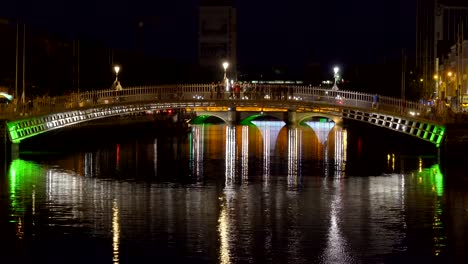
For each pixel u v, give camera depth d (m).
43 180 63.19
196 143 110.38
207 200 54.16
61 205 51.50
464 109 97.44
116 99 88.69
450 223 46.50
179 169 73.50
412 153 90.69
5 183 61.00
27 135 81.88
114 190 58.47
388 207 51.44
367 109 84.75
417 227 45.41
